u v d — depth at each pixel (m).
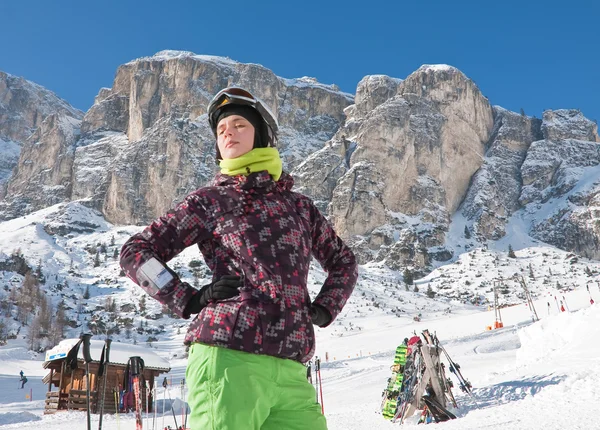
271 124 2.04
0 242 165.50
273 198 1.90
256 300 1.72
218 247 1.83
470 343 44.19
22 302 106.38
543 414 5.38
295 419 1.77
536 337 14.77
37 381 46.22
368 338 76.00
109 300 118.38
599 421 4.55
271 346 1.69
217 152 2.08
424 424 6.68
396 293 134.00
